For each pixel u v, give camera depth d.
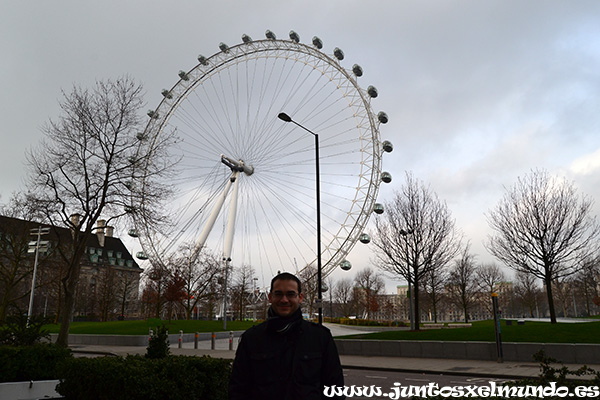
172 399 8.92
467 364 22.42
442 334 29.81
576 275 85.94
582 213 33.38
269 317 4.62
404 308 183.38
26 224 49.62
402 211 39.31
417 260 38.03
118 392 8.81
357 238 50.03
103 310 86.94
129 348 35.81
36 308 84.25
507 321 46.62
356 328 62.56
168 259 58.53
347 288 121.69
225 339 46.88
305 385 4.28
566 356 21.75
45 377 12.67
